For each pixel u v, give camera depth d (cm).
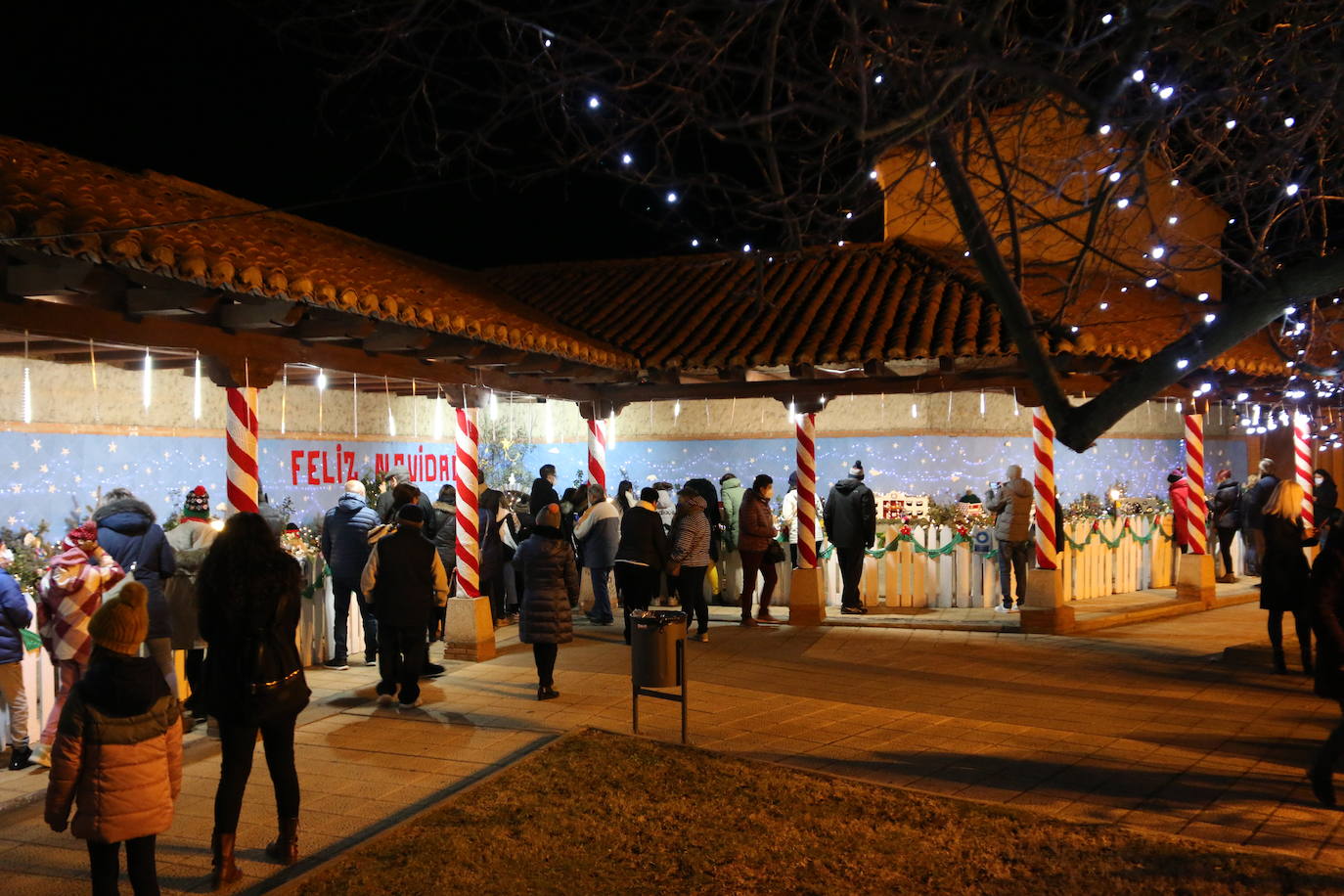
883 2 471
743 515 1269
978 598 1388
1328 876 507
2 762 708
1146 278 788
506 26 489
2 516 1077
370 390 1275
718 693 918
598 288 1486
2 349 827
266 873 530
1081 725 804
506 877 523
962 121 568
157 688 455
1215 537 1716
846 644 1156
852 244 1442
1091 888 503
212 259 667
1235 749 734
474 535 1078
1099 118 423
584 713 845
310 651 1049
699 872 530
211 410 1368
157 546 759
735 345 1209
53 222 582
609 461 1986
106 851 446
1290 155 555
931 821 594
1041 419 1212
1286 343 751
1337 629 615
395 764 712
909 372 1239
